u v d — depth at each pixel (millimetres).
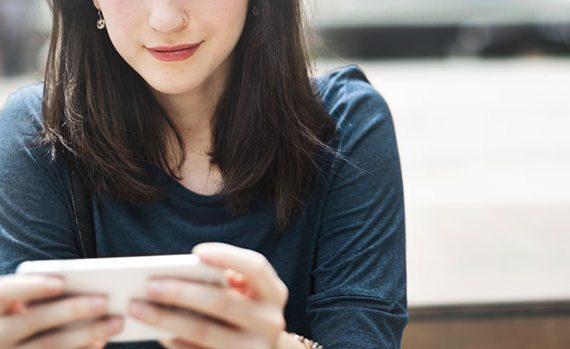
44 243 1300
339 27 9602
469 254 2930
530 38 9734
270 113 1326
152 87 1287
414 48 9812
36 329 855
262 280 872
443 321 2387
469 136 5395
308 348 1140
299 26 1349
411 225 3330
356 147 1375
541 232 3203
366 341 1224
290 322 1392
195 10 1185
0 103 6164
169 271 864
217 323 881
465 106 6512
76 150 1304
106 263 877
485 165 4559
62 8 1310
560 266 2773
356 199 1350
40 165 1323
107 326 868
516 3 9820
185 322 868
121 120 1307
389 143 1412
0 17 8180
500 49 9805
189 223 1320
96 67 1312
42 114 1349
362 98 1433
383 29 9719
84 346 879
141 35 1202
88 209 1336
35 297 845
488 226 3301
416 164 4586
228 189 1299
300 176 1333
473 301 2406
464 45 9859
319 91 1469
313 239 1363
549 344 2416
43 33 1666
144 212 1322
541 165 4543
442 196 3844
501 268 2756
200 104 1333
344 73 1502
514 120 5926
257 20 1331
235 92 1347
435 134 5461
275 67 1326
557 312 2416
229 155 1320
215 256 859
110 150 1294
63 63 1325
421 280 2627
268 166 1316
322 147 1354
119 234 1333
